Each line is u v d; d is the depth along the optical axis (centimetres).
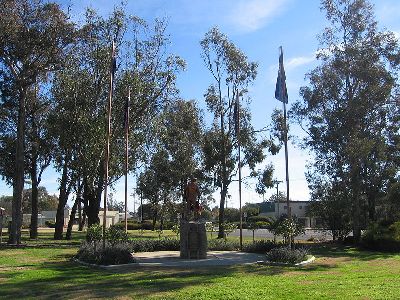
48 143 3809
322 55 3131
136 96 3175
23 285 1224
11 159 3894
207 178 4116
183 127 4425
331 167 3172
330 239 3544
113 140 3086
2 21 2822
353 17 3067
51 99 3616
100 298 1037
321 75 3152
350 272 1496
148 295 1059
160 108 3431
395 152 3216
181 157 4634
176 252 2267
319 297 1002
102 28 3192
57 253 2289
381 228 2688
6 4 2817
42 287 1189
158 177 4869
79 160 3083
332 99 3130
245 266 1650
